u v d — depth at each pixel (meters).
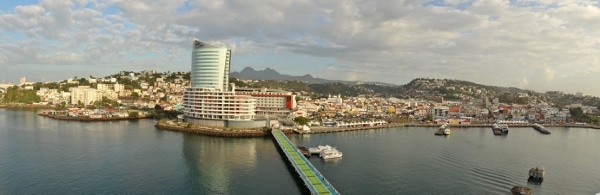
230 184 149.38
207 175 161.25
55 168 166.38
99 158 187.38
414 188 147.75
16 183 144.62
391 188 147.38
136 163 179.25
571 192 148.12
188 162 183.75
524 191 139.25
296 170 164.25
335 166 180.88
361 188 147.00
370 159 197.62
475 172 173.12
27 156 188.00
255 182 152.25
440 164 187.62
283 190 142.75
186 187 144.62
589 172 179.88
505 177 166.00
